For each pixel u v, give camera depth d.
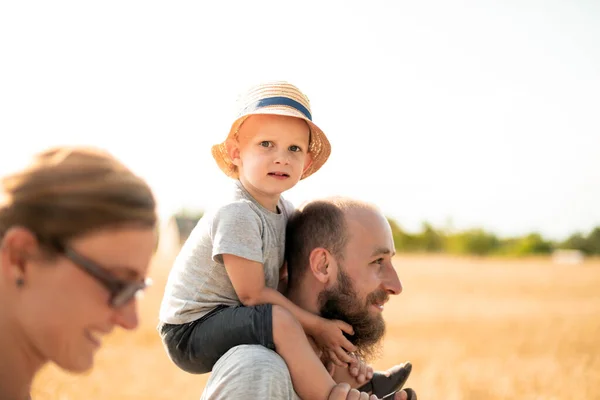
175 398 7.65
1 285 1.74
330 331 2.71
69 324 1.75
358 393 2.60
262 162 2.91
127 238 1.77
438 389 8.70
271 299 2.74
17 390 1.83
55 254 1.71
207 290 2.82
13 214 1.70
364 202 2.86
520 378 9.53
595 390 8.97
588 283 33.94
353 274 2.75
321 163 3.22
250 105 2.97
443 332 14.99
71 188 1.71
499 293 27.52
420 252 75.81
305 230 2.85
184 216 65.44
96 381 8.10
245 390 2.40
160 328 2.98
